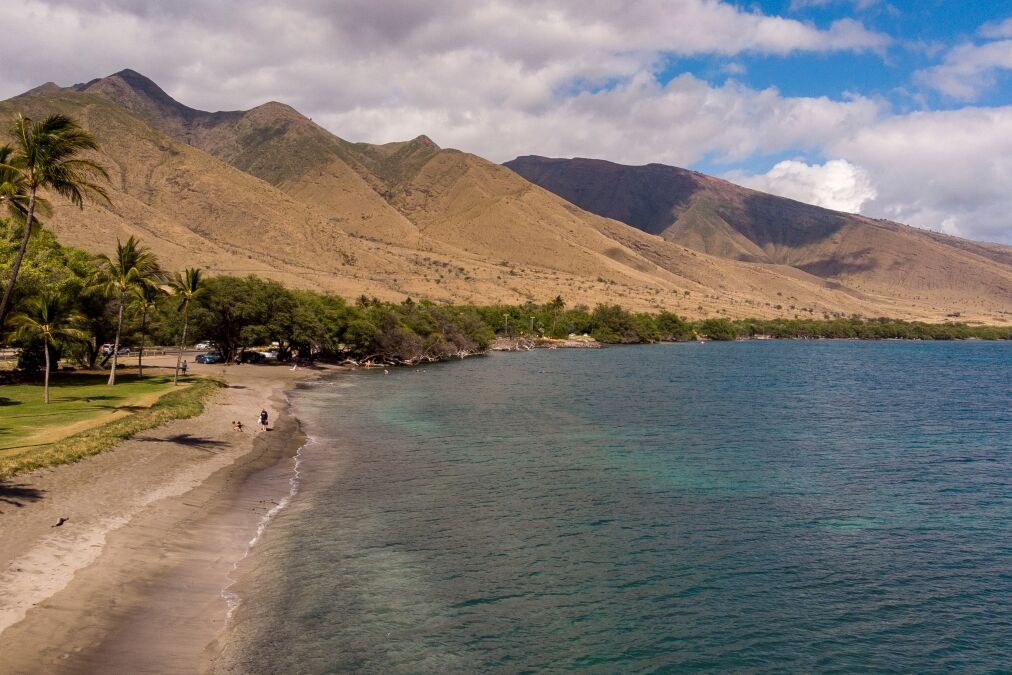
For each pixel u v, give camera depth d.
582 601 19.08
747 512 28.33
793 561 22.78
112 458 28.88
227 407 49.91
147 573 18.34
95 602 16.17
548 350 168.50
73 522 20.92
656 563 22.19
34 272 50.88
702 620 18.27
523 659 15.80
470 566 21.25
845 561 22.89
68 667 13.38
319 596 18.36
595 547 23.47
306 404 58.34
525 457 38.16
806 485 33.25
